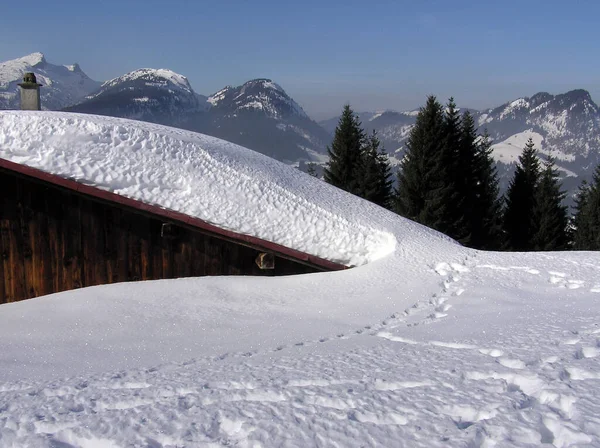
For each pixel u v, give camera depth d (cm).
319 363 436
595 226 3650
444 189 2900
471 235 3241
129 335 653
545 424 269
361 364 419
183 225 938
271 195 1060
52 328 691
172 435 285
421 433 268
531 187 3659
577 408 279
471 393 320
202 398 346
